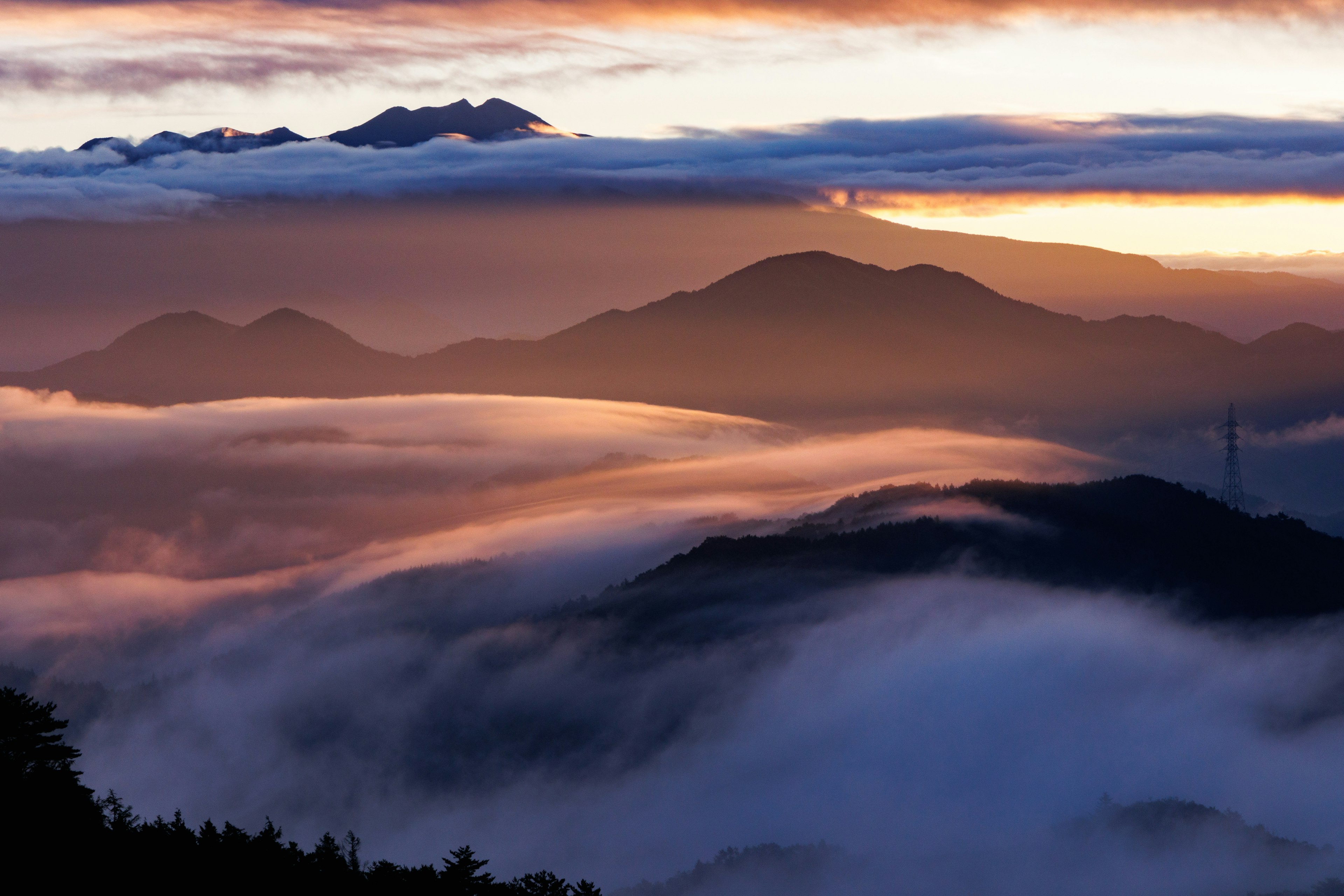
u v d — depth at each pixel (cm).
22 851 6894
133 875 7275
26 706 7388
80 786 7625
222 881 7550
